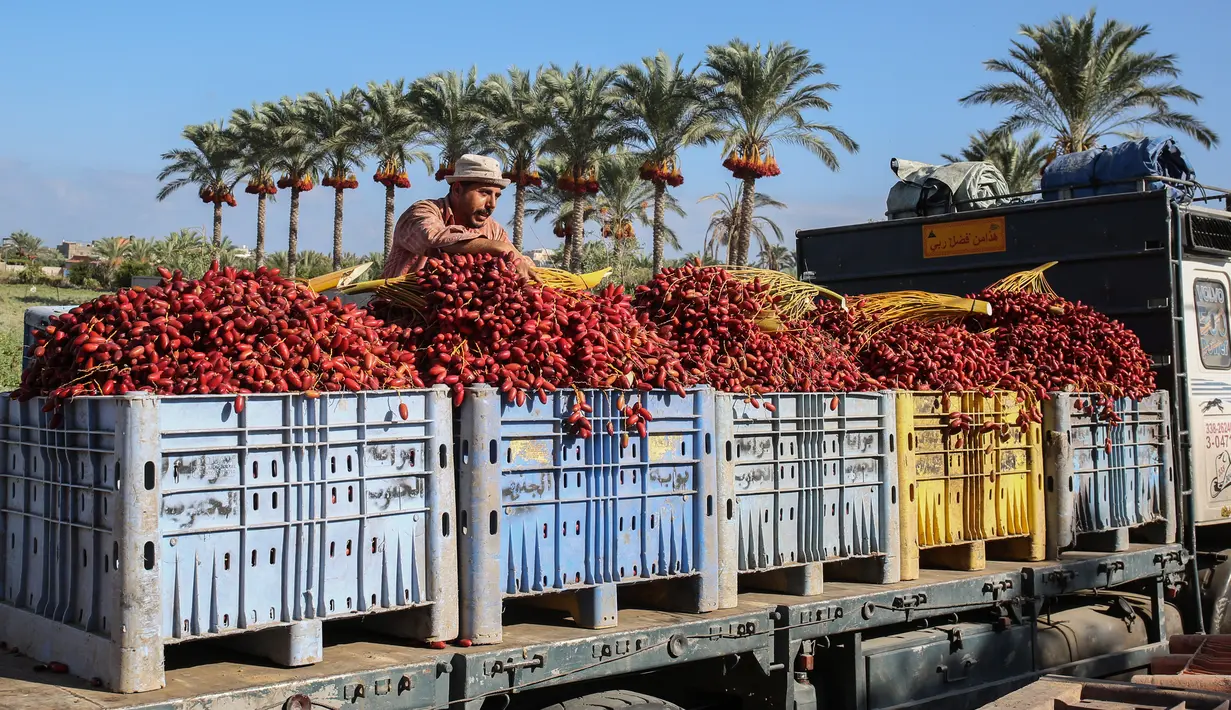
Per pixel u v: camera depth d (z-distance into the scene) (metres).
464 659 4.29
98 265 65.81
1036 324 8.26
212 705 3.68
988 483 7.17
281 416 4.09
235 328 4.22
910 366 6.90
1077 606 8.24
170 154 53.38
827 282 10.49
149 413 3.75
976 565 7.07
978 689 6.72
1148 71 32.53
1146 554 8.23
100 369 4.11
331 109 44.12
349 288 5.43
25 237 89.31
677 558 5.27
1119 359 8.30
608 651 4.75
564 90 37.50
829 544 6.05
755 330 6.11
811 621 5.64
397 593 4.38
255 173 50.84
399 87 43.22
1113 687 4.70
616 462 5.05
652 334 5.66
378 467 4.33
